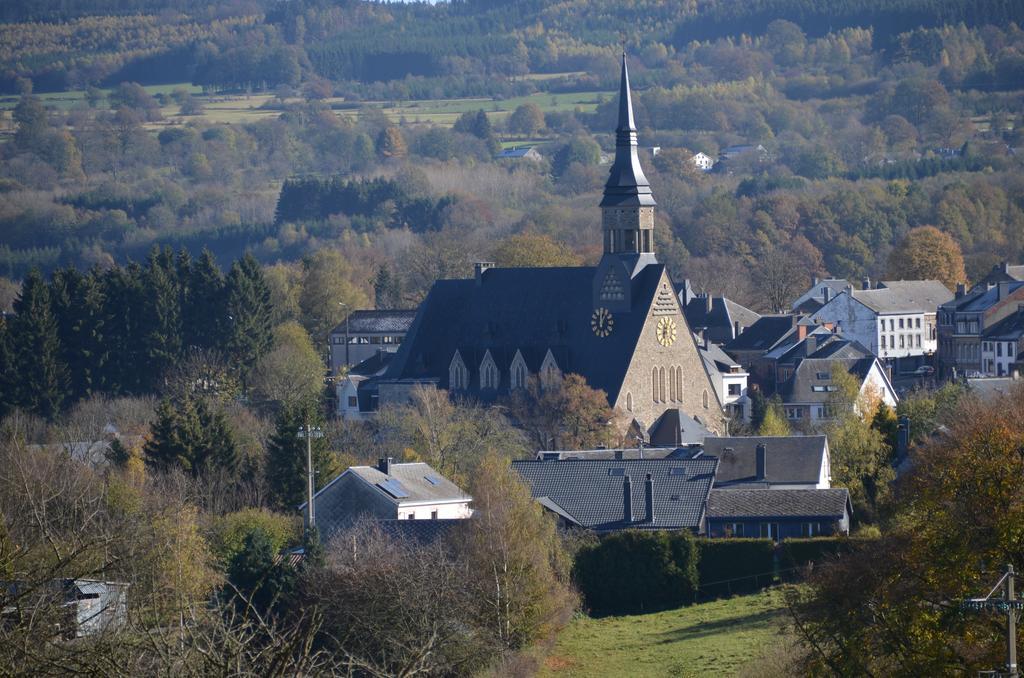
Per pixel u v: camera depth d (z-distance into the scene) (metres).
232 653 136.00
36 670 132.00
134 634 139.38
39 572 152.12
